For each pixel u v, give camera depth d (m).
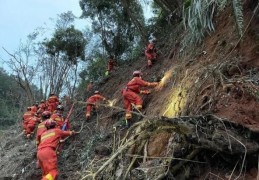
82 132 14.37
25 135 20.58
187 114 7.78
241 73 7.52
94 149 11.81
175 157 6.66
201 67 8.92
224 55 8.52
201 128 6.31
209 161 6.41
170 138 7.38
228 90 7.24
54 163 9.93
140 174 7.03
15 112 44.19
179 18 17.25
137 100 11.38
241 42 8.20
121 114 13.29
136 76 11.81
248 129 6.05
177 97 8.93
